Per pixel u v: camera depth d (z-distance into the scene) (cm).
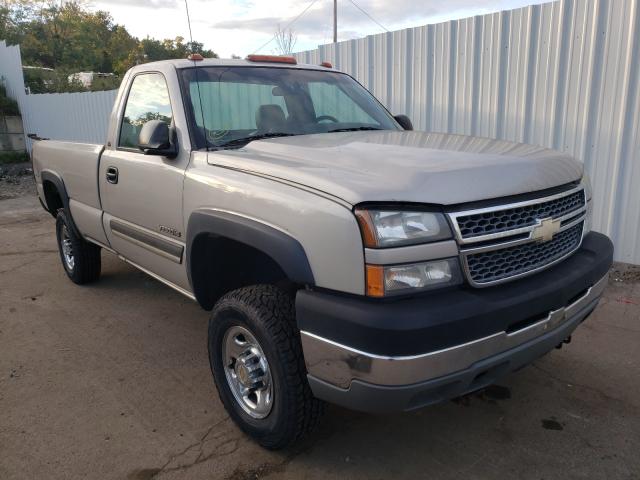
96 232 455
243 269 319
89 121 1349
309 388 253
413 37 660
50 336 427
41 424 307
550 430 296
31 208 981
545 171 259
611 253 297
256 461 274
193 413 318
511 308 224
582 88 535
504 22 577
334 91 408
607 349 384
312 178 238
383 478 261
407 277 212
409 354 205
